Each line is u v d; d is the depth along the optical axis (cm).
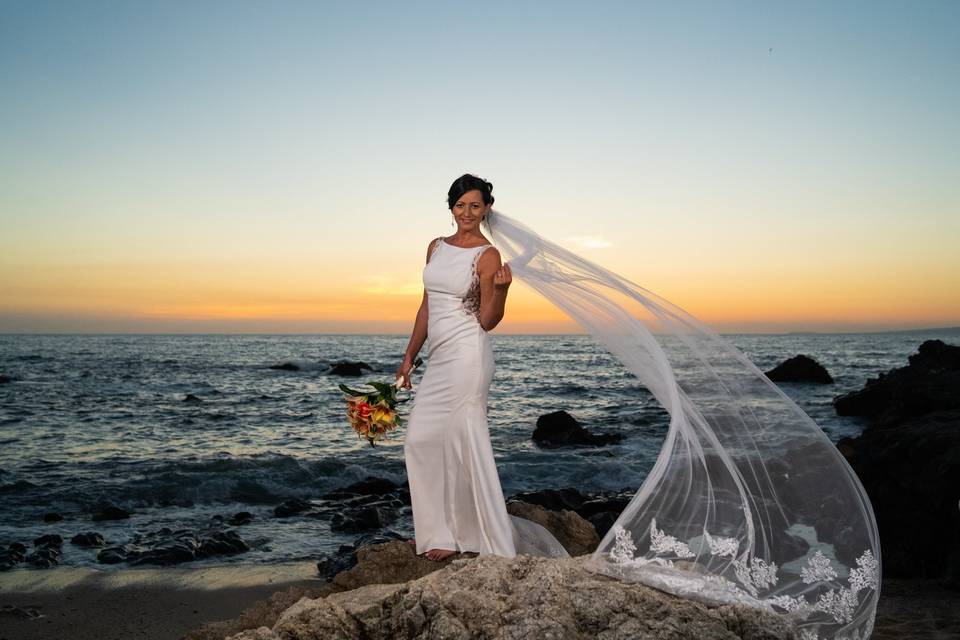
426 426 434
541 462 1485
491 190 445
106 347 9875
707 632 293
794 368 3606
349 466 1369
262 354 7756
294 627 305
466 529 429
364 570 422
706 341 381
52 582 700
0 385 3294
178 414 2336
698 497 358
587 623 300
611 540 352
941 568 611
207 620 611
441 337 435
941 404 1258
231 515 1024
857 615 338
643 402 2883
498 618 295
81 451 1585
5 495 1129
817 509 353
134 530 933
